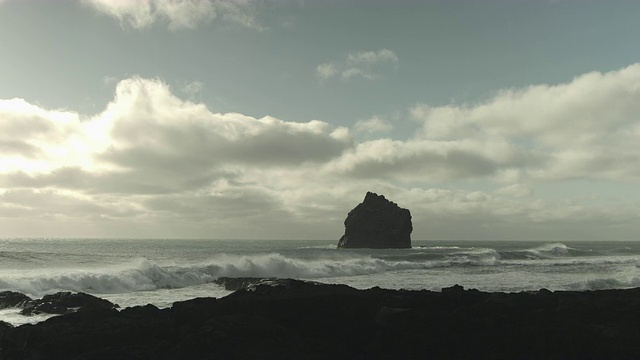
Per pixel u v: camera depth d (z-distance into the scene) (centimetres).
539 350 1167
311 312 1341
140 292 3077
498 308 1380
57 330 1207
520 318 1300
